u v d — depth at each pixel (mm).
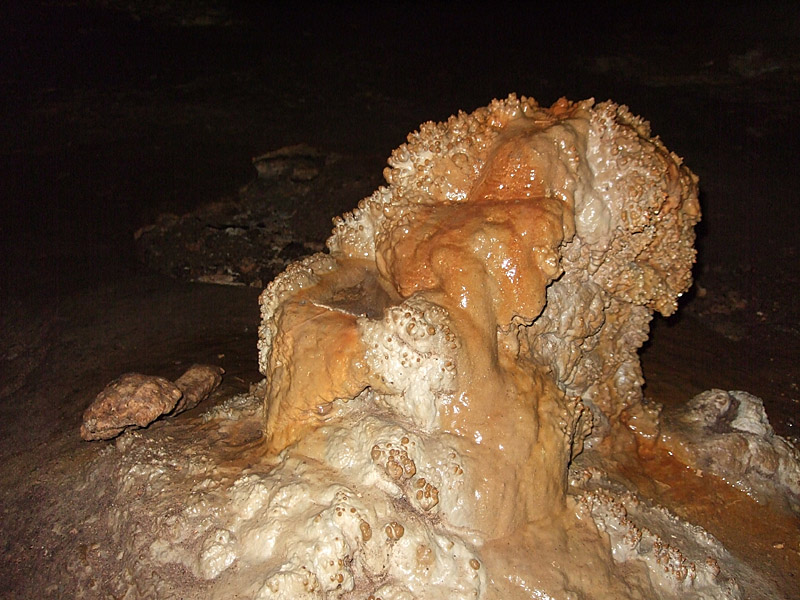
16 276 2139
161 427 1310
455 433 984
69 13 5137
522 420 994
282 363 1085
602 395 1278
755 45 4250
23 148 3240
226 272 2262
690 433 1302
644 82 4168
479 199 1057
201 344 1767
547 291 1092
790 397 1638
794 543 1166
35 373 1660
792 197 2793
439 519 965
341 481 985
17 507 1241
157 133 3467
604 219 1074
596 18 5121
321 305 1092
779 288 2162
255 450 1125
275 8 5652
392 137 3453
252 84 4211
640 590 992
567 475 1057
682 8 4891
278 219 2666
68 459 1347
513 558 959
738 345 1853
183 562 998
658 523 1107
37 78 4168
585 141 1070
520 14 5406
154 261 2316
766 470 1266
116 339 1795
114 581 1035
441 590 922
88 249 2340
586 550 991
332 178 2980
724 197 2805
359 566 926
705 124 3529
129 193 2805
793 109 3641
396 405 1011
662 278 1179
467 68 4512
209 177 2980
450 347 961
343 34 5195
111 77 4246
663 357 1772
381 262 1101
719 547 1122
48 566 1108
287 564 909
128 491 1133
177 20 5285
